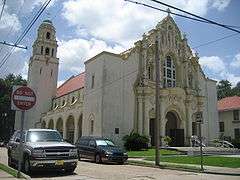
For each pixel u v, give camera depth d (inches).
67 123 2012.8
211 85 2073.1
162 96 1728.6
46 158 554.6
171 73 1879.9
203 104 1953.7
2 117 2984.7
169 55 1899.6
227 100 2429.9
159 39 1841.8
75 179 504.7
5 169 589.6
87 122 1654.8
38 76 2513.5
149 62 1761.8
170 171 693.3
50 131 642.8
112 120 1545.3
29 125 2397.9
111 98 1565.0
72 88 2295.8
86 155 969.5
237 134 2207.2
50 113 2283.5
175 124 1836.9
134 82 1684.3
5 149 1867.6
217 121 2031.3
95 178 520.7
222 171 673.0
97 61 1637.6
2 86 2935.5
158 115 884.6
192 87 1946.4
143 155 1182.3
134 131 1619.1
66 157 571.5
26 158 573.0
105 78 1563.7
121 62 1643.7
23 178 473.1
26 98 475.8
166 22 1913.1
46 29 2628.0
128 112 1617.9
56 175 563.8
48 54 2603.3
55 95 2544.3
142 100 1669.5
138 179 524.1
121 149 934.4
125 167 787.4
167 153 1279.5
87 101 1688.0
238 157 1045.2
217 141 1878.7
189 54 1996.8
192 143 1774.1
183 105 1840.6
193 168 724.7
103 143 955.3
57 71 2603.3
